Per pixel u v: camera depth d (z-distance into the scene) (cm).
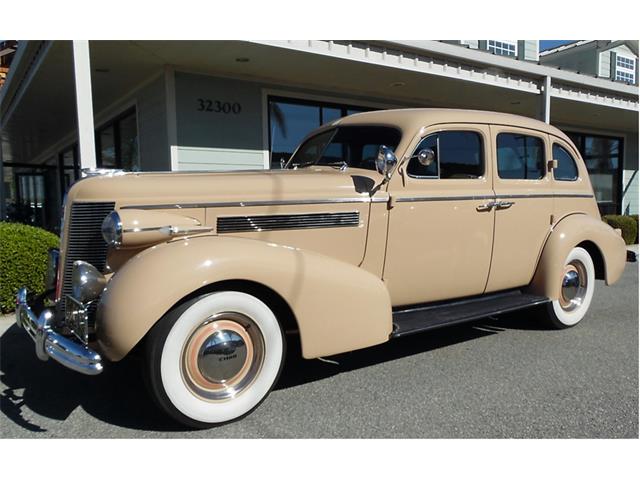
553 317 484
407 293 396
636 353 425
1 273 537
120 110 990
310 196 351
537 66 952
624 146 1588
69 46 647
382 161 357
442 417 306
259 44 663
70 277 318
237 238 310
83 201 313
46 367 393
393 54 785
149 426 297
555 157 495
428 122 399
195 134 802
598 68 1652
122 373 381
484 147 429
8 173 2153
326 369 385
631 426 297
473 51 855
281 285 305
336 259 345
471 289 432
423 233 393
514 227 446
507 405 323
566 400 331
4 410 318
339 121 458
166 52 700
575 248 496
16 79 891
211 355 291
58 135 1466
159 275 273
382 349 434
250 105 852
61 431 291
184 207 319
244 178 343
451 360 406
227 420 295
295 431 289
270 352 308
